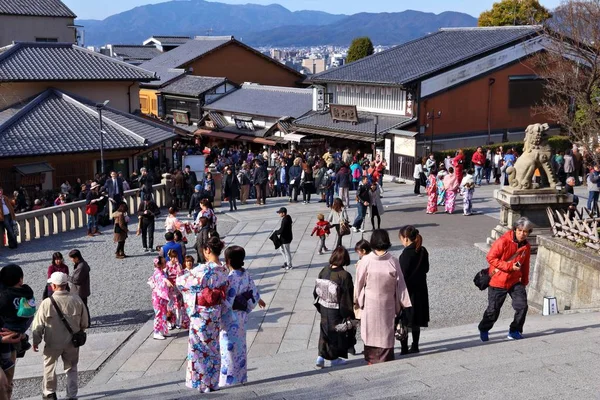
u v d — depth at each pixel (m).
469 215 26.61
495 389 6.77
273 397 7.46
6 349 8.33
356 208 28.84
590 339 9.25
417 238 9.91
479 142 43.88
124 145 35.50
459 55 43.41
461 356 8.77
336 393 7.27
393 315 9.15
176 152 43.31
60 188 34.06
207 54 69.44
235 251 8.86
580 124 34.41
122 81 42.09
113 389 10.15
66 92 40.16
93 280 18.77
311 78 48.19
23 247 22.73
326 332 9.90
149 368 12.46
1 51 42.78
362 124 43.88
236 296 8.80
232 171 28.72
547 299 13.88
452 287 17.16
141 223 21.91
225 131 56.34
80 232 25.20
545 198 19.41
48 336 9.27
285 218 18.86
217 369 8.68
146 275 19.25
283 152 40.84
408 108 42.00
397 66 45.09
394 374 7.93
